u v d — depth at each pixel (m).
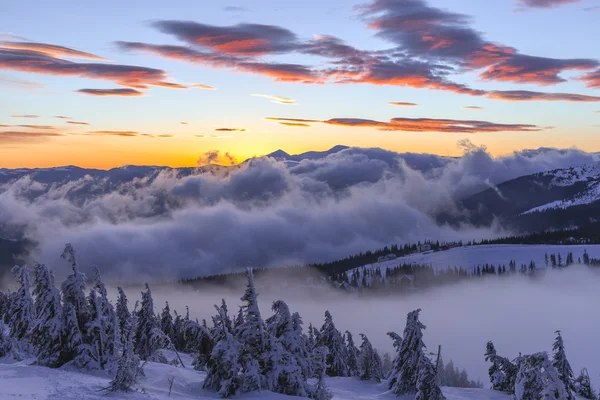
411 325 46.53
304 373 36.38
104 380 33.41
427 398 40.53
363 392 48.97
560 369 41.91
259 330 35.88
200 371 41.75
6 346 45.75
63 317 36.94
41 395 26.83
